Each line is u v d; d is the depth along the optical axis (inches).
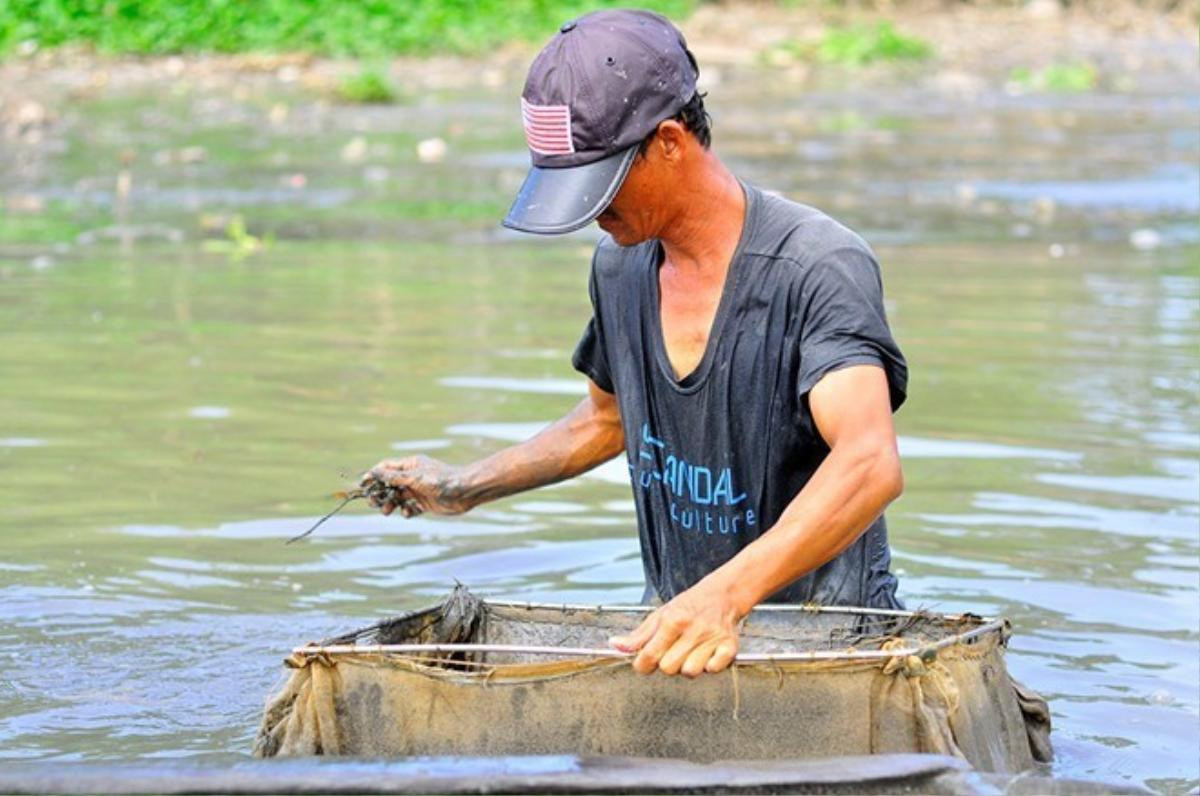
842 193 858.1
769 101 1211.2
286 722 250.8
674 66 255.1
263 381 497.7
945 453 442.3
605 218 261.7
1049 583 359.3
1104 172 944.3
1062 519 396.8
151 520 390.9
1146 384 507.2
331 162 933.2
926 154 997.8
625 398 284.0
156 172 889.5
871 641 272.4
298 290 623.5
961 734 245.0
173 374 505.0
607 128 251.3
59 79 1155.9
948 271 671.1
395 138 1015.0
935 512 400.2
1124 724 293.3
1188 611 346.3
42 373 504.4
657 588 291.0
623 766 226.5
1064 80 1331.2
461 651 265.7
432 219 779.4
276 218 775.7
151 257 684.1
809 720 245.0
